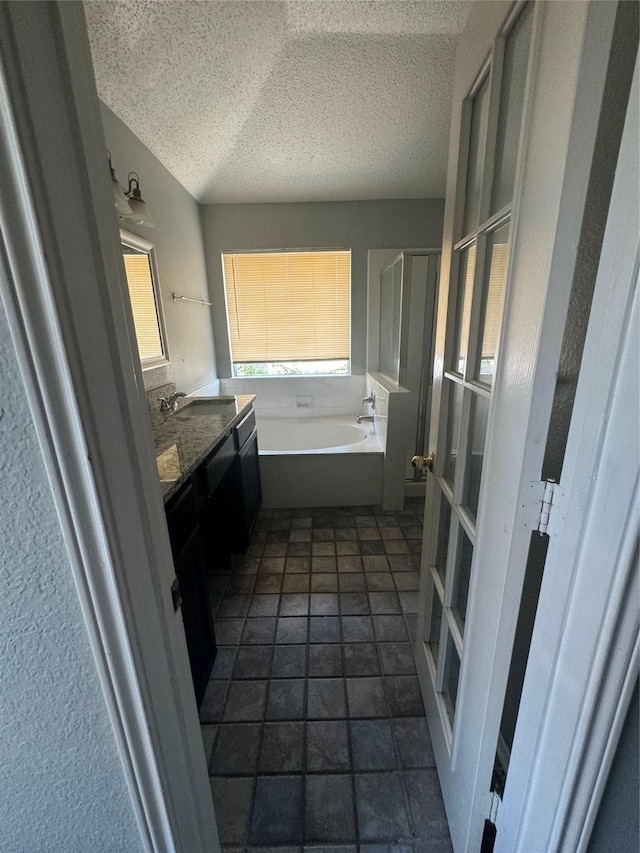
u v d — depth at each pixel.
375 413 3.07
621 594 0.45
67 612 0.49
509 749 0.84
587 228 0.57
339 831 1.02
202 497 1.46
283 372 3.49
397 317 2.83
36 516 0.45
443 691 1.13
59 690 0.53
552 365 0.54
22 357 0.38
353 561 2.19
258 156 2.54
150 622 0.53
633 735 0.50
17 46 0.32
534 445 0.56
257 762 1.18
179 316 2.56
